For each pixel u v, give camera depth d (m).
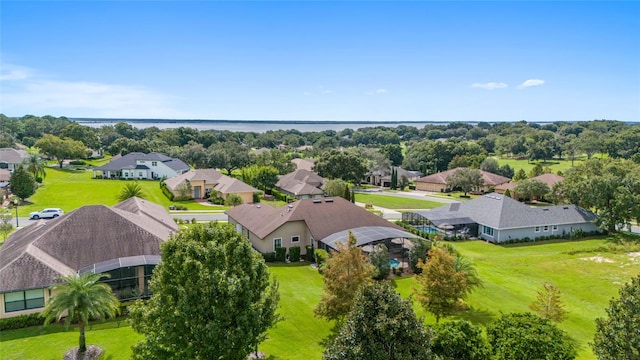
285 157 129.50
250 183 97.62
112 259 33.31
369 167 125.69
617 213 58.88
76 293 23.83
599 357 17.62
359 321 16.00
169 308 18.50
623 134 151.62
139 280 33.19
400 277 39.19
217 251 19.20
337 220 46.69
